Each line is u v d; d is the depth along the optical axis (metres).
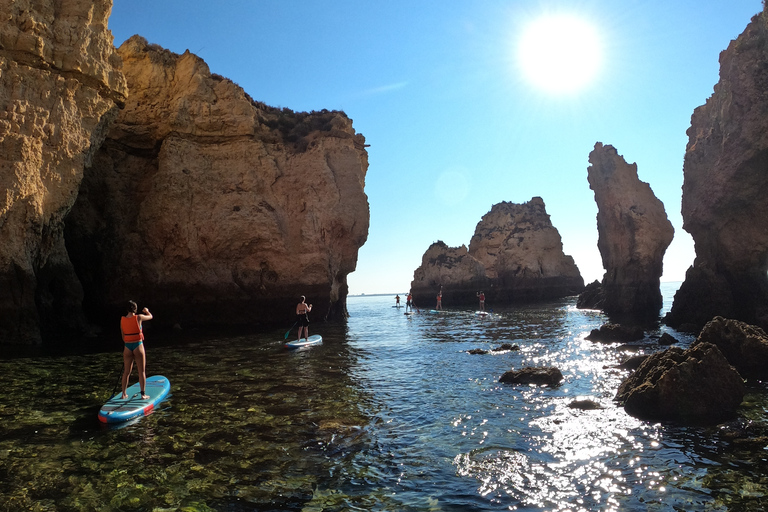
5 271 15.58
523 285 54.50
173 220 23.77
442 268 56.91
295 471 5.97
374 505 5.11
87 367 12.49
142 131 24.84
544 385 10.79
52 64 17.23
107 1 19.25
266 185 26.70
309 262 26.59
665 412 8.16
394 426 7.80
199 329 23.47
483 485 5.59
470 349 16.94
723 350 11.37
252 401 9.26
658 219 32.62
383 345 18.27
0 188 15.31
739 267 21.14
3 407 8.61
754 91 20.00
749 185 20.39
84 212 22.91
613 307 32.44
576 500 5.19
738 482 5.53
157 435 7.21
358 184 29.75
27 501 5.09
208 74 26.45
